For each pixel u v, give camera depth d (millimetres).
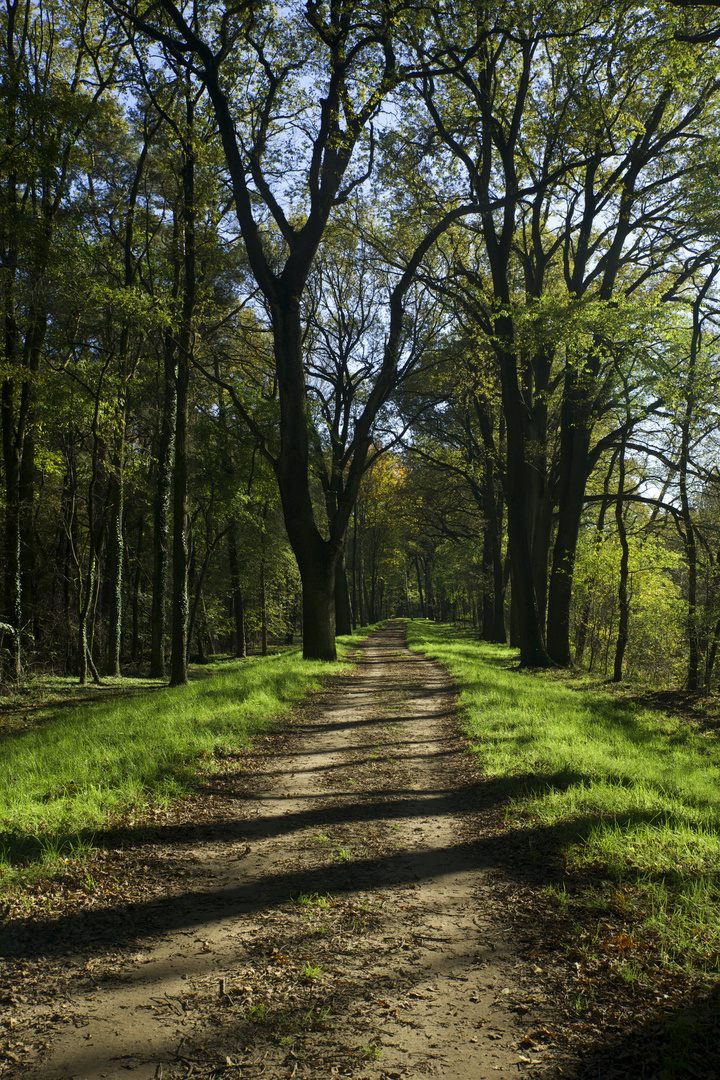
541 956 3896
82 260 15859
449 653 26391
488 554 39656
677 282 20469
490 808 6844
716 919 3992
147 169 21297
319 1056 3062
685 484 16328
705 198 15852
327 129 18000
